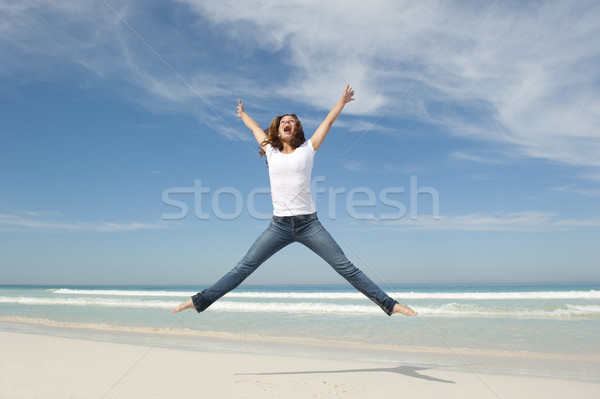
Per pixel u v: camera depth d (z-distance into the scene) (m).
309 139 3.54
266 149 3.58
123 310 13.95
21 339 6.91
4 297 22.27
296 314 11.87
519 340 7.27
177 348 6.67
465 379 4.41
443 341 7.23
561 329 8.45
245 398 3.51
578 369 5.11
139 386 3.94
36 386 3.90
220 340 7.53
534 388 4.05
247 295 22.83
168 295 25.34
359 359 5.70
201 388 3.86
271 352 6.28
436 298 19.19
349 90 3.57
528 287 43.72
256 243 3.50
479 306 13.51
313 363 5.27
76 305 16.34
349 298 20.61
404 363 5.42
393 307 3.28
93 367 4.84
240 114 3.96
